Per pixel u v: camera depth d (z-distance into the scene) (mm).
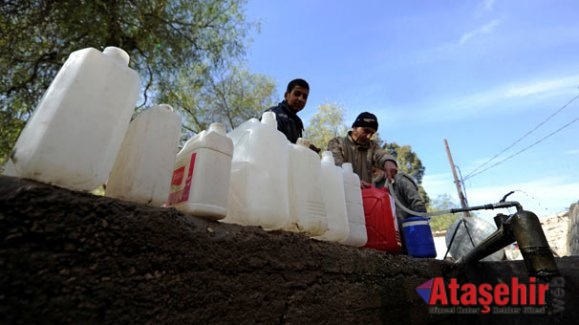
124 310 438
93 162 514
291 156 976
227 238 623
